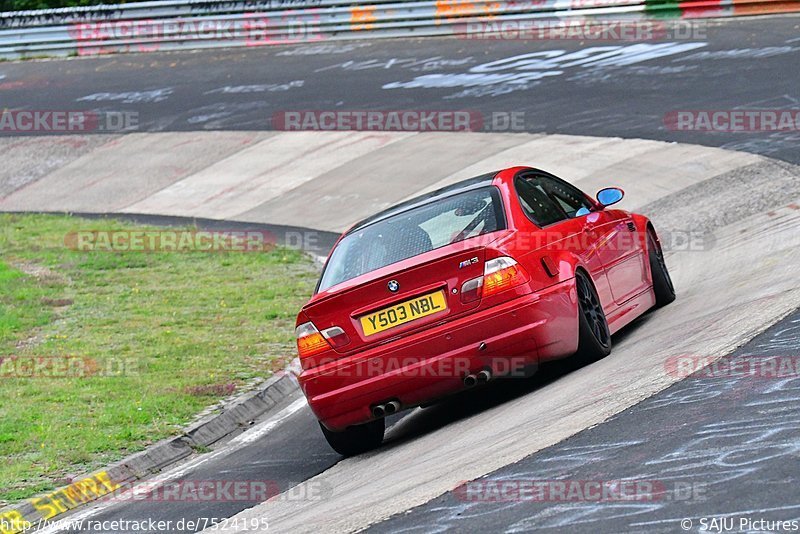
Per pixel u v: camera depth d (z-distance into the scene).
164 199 51.56
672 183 36.75
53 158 60.69
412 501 12.55
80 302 33.72
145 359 26.44
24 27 84.00
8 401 23.52
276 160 53.38
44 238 45.00
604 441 12.86
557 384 17.19
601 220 19.91
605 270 19.08
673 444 12.11
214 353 26.73
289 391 24.20
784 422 12.03
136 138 61.38
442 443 15.91
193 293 34.03
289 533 12.77
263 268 37.12
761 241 25.94
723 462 11.17
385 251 17.47
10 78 78.50
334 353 16.70
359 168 49.44
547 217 18.22
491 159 45.66
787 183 32.72
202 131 60.31
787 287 19.11
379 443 18.25
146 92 69.81
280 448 19.50
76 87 73.56
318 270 36.09
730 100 44.91
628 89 50.38
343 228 42.25
